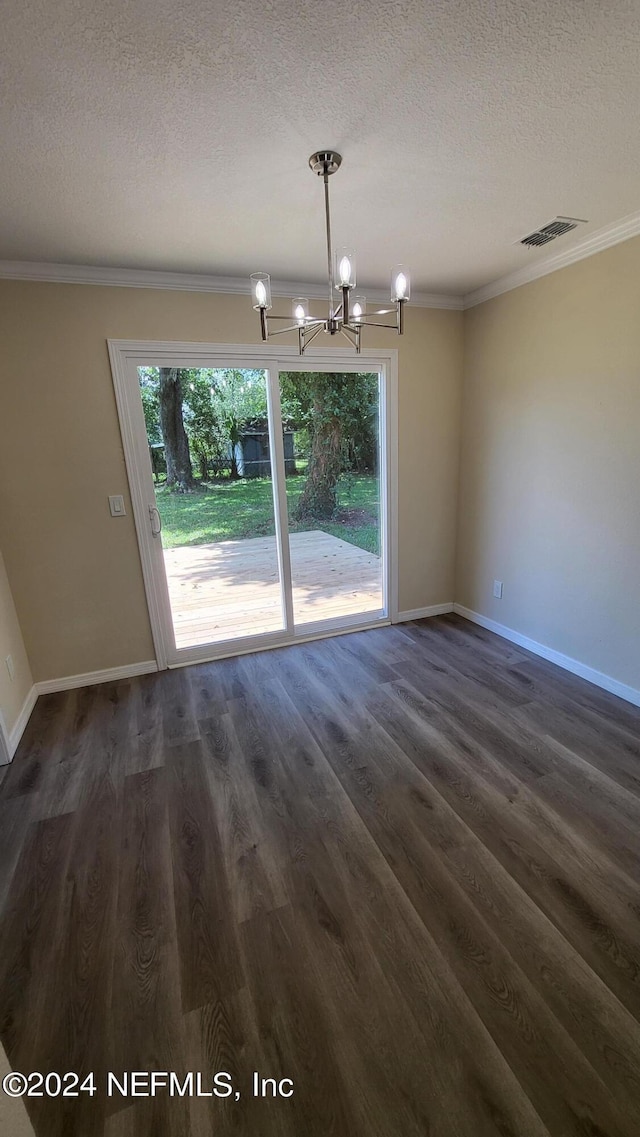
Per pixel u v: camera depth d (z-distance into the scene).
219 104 1.38
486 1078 1.09
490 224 2.24
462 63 1.27
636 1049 1.13
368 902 1.52
